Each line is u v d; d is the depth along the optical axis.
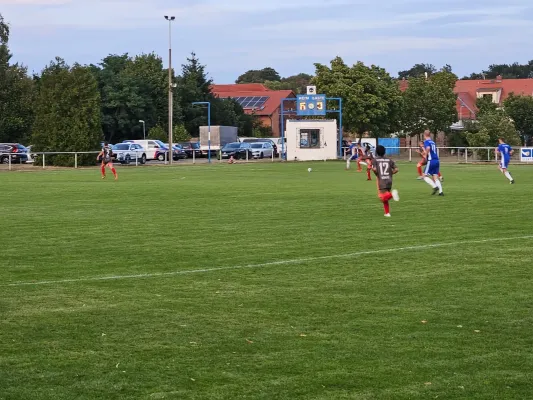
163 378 7.32
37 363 7.77
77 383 7.19
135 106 87.00
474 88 117.12
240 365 7.69
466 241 15.41
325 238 16.03
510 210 21.30
